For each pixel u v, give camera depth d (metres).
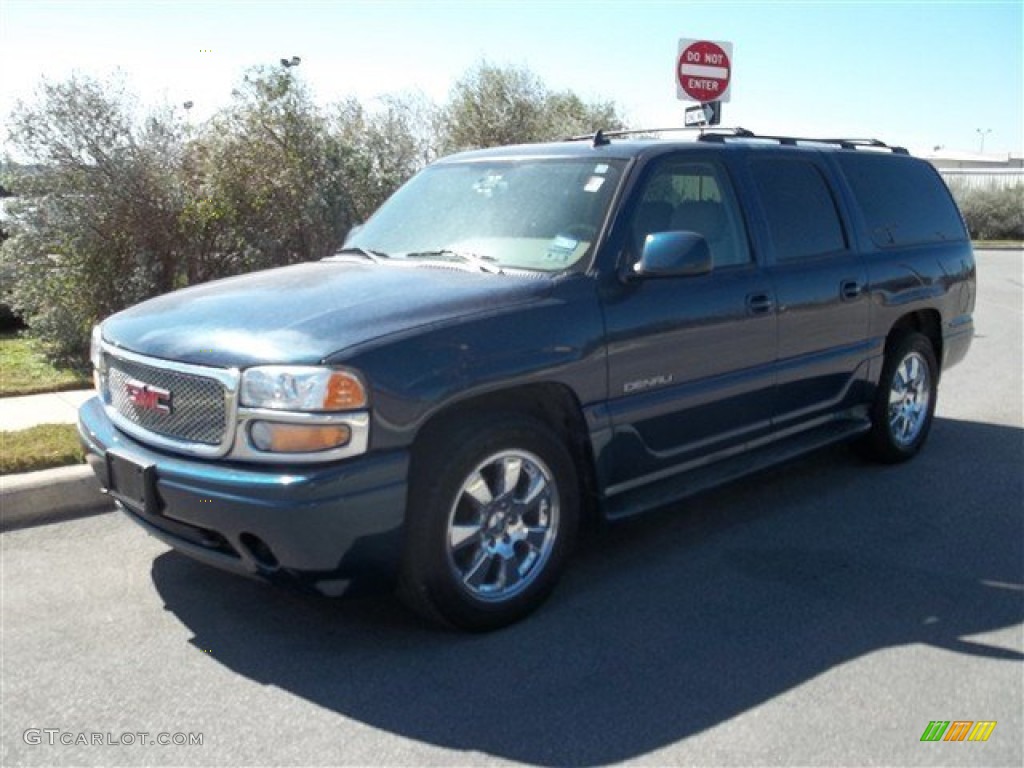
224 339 4.01
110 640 4.22
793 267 5.68
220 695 3.80
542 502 4.42
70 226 9.48
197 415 4.00
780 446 5.78
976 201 39.56
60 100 9.47
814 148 6.33
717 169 5.46
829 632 4.35
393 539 3.89
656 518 5.78
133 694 3.81
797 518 5.80
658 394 4.84
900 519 5.80
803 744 3.50
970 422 8.20
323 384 3.74
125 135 9.73
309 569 3.81
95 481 5.81
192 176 10.09
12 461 5.82
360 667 4.01
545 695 3.81
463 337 4.07
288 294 4.43
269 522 3.73
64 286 9.62
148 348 4.20
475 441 4.07
